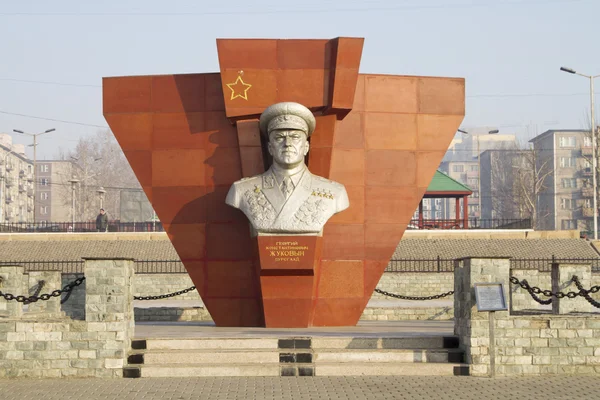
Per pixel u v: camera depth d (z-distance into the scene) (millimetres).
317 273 16406
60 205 93562
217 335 14516
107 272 13352
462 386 12234
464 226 44750
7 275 17656
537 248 34656
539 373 13492
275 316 16188
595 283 23484
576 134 85188
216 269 16891
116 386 12281
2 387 12305
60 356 13195
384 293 20188
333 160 17062
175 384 12383
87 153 82562
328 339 13992
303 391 11734
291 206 15891
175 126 17172
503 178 89812
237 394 11508
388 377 12977
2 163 85875
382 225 17078
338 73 16516
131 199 48594
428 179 17312
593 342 13625
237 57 16703
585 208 82000
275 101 16719
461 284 14078
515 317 13562
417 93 17453
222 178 17016
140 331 15805
